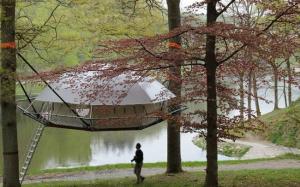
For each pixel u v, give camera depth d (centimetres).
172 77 1379
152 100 1502
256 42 1133
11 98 1279
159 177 1756
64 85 1652
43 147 3597
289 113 3472
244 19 1527
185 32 1250
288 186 1422
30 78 1338
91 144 3803
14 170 1342
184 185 1520
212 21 1257
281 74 1295
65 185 1675
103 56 1502
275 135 3341
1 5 1256
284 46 1166
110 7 1830
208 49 1272
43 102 1694
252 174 1723
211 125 1298
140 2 1931
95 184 1652
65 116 1530
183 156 3284
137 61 1267
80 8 1772
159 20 1905
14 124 1338
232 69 1336
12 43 1263
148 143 3919
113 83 1493
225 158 3109
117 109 1587
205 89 1362
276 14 1224
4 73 1223
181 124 1317
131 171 2155
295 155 2631
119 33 1720
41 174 2167
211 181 1300
